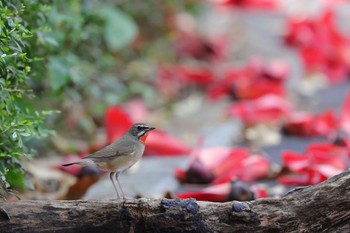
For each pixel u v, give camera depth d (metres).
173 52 17.83
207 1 20.36
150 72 16.34
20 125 7.11
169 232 6.64
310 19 18.39
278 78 15.58
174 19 17.66
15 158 7.37
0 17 6.58
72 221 6.52
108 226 6.58
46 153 11.63
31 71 8.58
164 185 10.40
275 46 19.61
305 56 17.53
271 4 22.28
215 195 8.52
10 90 7.05
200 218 6.64
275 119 13.97
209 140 13.09
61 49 11.06
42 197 9.65
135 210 6.61
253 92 15.29
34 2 8.04
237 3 22.08
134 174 11.06
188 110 15.44
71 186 9.29
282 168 10.43
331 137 12.38
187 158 11.81
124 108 14.22
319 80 17.42
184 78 16.73
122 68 16.05
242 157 10.48
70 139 13.02
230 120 14.25
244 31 20.50
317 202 6.79
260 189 9.37
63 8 11.34
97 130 13.73
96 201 6.61
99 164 7.80
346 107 12.64
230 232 6.68
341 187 6.80
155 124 14.39
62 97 11.88
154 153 11.98
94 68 13.66
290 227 6.76
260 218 6.71
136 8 16.72
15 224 6.38
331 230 6.83
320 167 9.66
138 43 16.89
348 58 17.53
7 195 7.38
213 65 18.25
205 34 19.34
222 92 15.69
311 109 15.48
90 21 12.67
